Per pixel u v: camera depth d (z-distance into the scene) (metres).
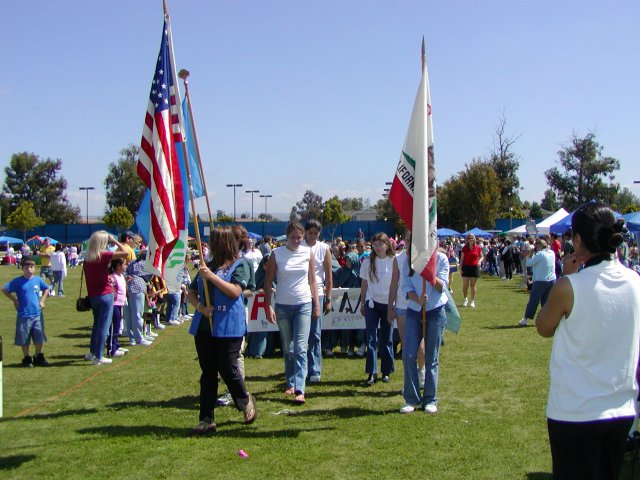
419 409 6.60
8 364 9.40
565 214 29.03
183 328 13.42
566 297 2.98
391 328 7.93
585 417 2.90
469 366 8.74
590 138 71.69
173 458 5.18
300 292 7.07
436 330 6.43
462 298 19.47
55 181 93.44
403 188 6.41
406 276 6.48
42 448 5.45
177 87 6.30
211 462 5.09
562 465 3.01
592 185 71.56
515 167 66.56
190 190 5.96
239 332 5.82
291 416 6.44
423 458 5.11
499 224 61.88
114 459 5.17
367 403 6.94
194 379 8.32
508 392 7.26
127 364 9.40
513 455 5.15
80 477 4.79
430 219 6.19
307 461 5.09
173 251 6.49
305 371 7.08
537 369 8.48
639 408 3.96
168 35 6.33
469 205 59.22
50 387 7.88
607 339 2.92
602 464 2.97
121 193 85.00
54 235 68.62
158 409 6.79
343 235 69.00
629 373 2.94
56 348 10.94
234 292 5.71
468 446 5.38
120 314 10.17
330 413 6.52
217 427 6.06
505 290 22.50
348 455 5.21
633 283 2.98
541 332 3.11
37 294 9.34
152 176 6.23
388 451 5.29
